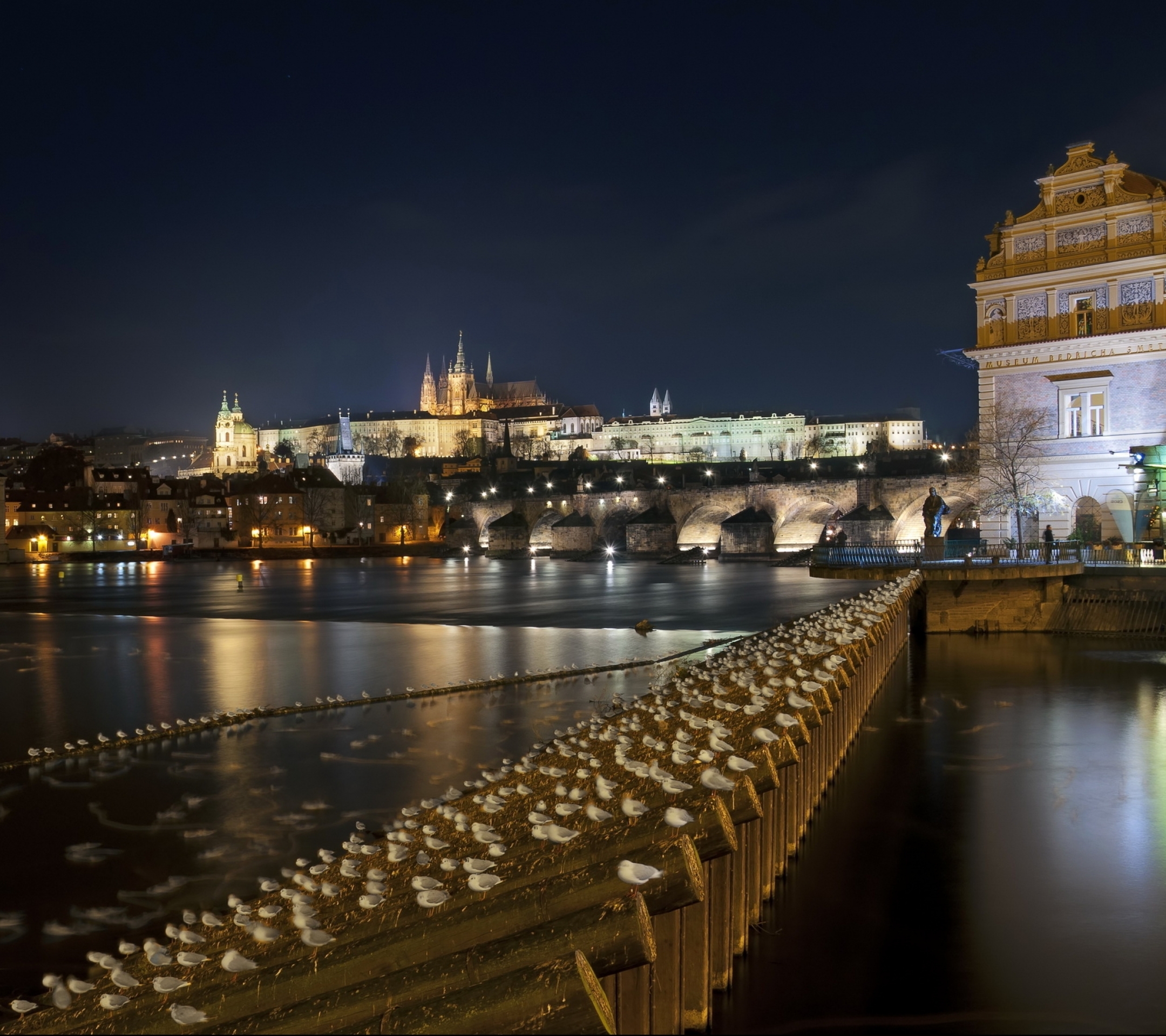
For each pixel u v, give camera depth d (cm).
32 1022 802
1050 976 985
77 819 2266
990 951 1044
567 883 648
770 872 1164
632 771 940
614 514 17038
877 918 1123
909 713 2509
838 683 1717
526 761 1377
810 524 15325
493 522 18838
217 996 698
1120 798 1702
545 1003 489
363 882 923
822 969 985
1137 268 5428
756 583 10269
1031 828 1522
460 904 730
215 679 4359
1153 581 4228
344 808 2320
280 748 2970
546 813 941
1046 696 2770
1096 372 5531
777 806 1227
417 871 868
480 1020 491
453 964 557
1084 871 1320
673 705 1478
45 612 7975
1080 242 5653
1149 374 5397
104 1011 778
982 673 3198
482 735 3100
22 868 1934
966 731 2286
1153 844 1443
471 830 961
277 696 3912
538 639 5756
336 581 11962
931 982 960
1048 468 5706
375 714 3494
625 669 4481
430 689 3925
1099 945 1068
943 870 1311
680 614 7144
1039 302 5772
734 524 14625
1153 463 5172
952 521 13062
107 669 4706
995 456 5819
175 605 8581
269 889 1136
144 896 1794
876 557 5034
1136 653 3688
